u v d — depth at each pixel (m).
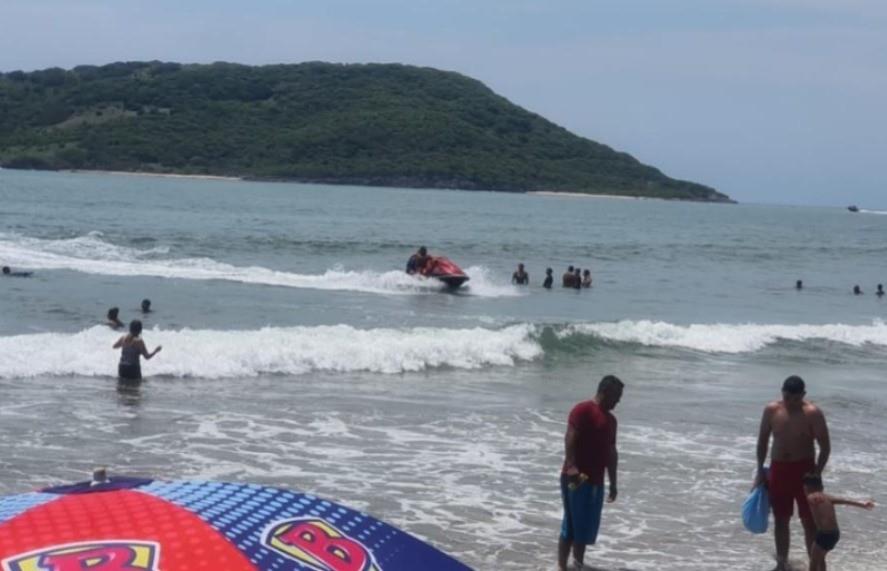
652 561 10.02
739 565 10.05
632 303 36.78
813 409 10.00
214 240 53.75
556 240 74.62
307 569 3.78
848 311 38.91
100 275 33.62
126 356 17.05
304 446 13.44
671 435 15.29
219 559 3.68
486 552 9.95
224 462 12.44
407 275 36.44
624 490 12.32
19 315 24.05
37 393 15.85
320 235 63.56
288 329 21.44
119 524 3.80
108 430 13.71
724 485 12.72
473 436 14.52
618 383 9.70
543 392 18.27
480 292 36.78
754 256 71.50
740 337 26.34
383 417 15.43
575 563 9.72
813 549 9.66
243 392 16.75
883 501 12.43
